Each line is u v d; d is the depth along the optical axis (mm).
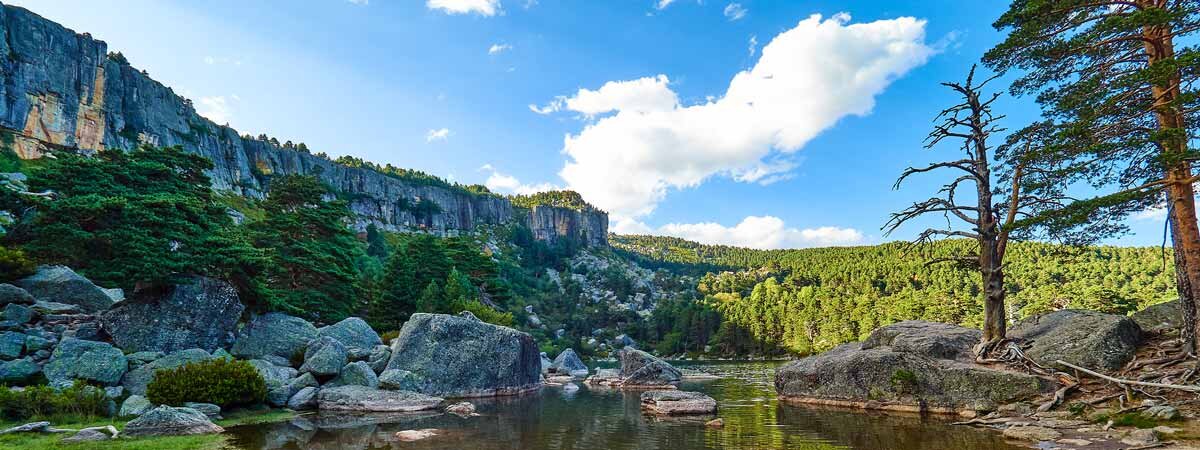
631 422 19312
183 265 25219
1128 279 138375
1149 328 22516
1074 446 12867
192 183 47594
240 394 20438
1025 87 21391
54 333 22766
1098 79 17219
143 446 13961
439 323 29781
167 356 21891
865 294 155625
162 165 42094
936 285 161750
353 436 16234
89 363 19719
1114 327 20344
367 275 95812
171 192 41375
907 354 22188
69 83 147875
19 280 26172
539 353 36375
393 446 14680
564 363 53531
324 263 42094
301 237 43625
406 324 30172
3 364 18453
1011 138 21766
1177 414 14047
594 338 159750
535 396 29453
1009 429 15328
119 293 30047
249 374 20875
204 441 15078
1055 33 18828
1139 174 18453
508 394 30391
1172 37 16688
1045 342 21391
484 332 31078
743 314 148000
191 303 25438
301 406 22547
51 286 26359
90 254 29953
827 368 24109
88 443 14188
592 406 24516
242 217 147375
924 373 21078
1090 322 21547
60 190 36469
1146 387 16531
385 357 29078
